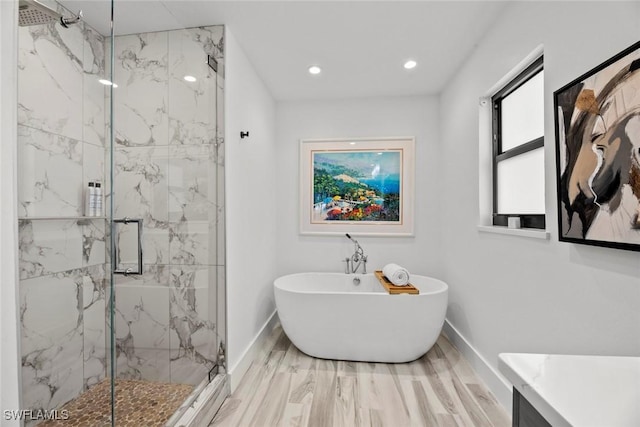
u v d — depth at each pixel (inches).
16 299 36.5
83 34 65.8
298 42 90.2
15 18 36.4
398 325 94.9
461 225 104.4
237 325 89.0
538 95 70.1
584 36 49.7
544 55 60.0
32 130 59.8
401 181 132.6
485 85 85.7
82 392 65.2
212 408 71.3
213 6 74.0
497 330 79.4
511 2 71.9
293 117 137.9
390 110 133.3
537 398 24.2
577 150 48.9
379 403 76.4
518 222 72.1
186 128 76.4
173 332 74.4
